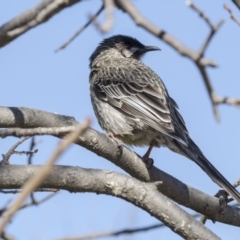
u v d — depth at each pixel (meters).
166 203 10.39
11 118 11.05
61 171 10.12
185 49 5.96
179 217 10.35
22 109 11.19
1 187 9.85
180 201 11.80
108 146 11.48
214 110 5.98
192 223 10.39
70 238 7.82
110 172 10.43
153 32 6.02
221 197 11.88
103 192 10.39
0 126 11.08
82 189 10.27
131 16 6.05
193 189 11.81
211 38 6.08
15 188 9.91
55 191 10.49
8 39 7.33
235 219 11.95
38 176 4.93
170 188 11.73
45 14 7.00
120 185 10.34
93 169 10.41
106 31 5.81
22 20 7.21
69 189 10.23
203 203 11.76
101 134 11.43
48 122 11.35
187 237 10.39
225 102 5.97
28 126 11.23
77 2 6.88
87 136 11.20
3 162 9.88
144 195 10.36
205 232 10.42
